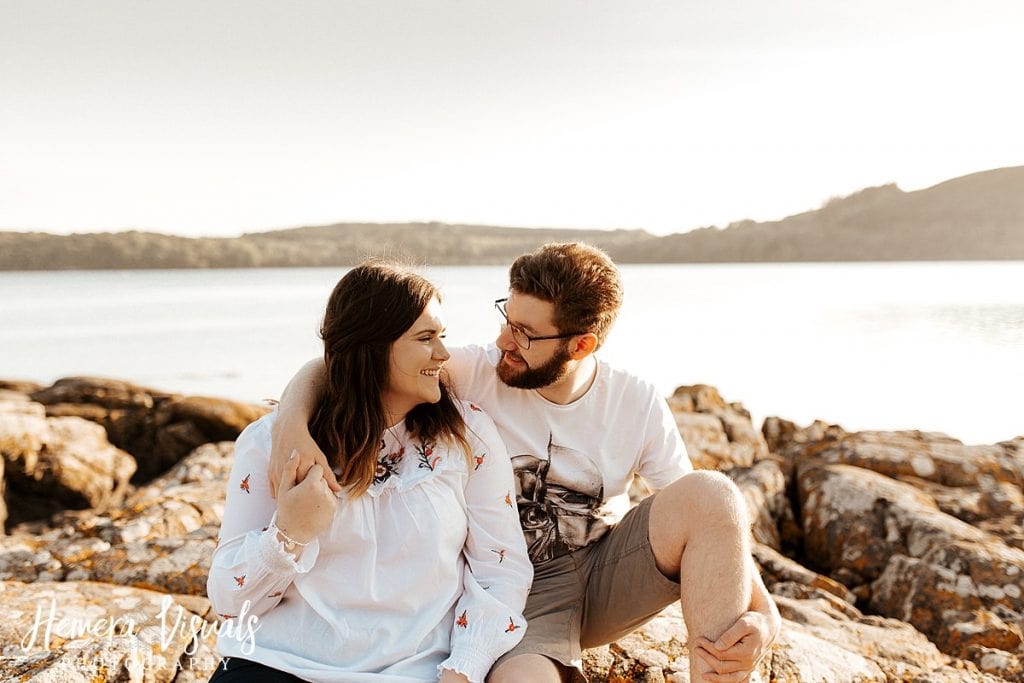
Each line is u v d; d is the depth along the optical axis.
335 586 2.12
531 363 2.55
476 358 2.72
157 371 24.34
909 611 3.87
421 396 2.27
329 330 2.27
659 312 39.94
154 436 10.63
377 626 2.12
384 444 2.30
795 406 15.91
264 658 2.03
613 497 2.70
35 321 41.94
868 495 4.59
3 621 3.10
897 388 17.73
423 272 2.36
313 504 2.03
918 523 4.27
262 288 79.88
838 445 5.53
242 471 2.20
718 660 2.04
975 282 56.72
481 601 2.20
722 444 6.52
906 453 5.22
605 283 2.53
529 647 2.23
